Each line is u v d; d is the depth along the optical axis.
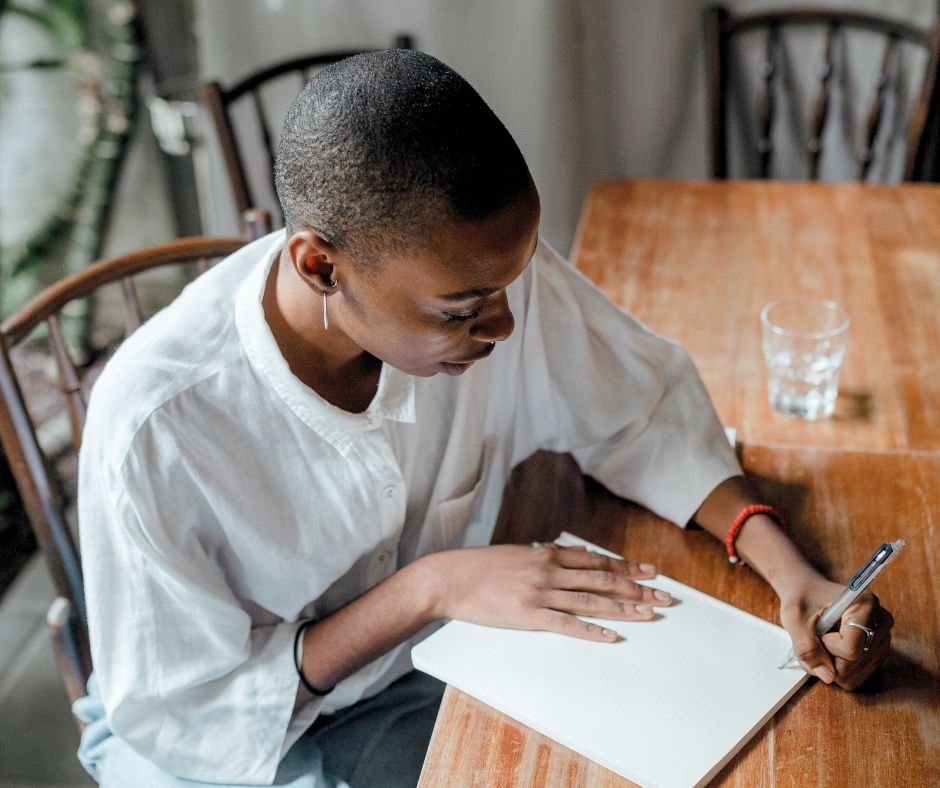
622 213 1.55
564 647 0.78
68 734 1.78
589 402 1.00
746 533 0.87
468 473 1.00
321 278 0.69
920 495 0.94
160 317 0.86
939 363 1.13
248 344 0.80
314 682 0.86
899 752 0.68
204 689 0.85
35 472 1.02
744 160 2.19
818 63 2.03
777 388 1.07
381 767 0.93
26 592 2.14
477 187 0.59
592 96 2.14
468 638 0.80
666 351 1.01
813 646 0.74
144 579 0.81
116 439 0.78
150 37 2.66
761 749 0.69
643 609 0.80
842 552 0.87
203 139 2.35
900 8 1.94
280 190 0.67
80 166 2.75
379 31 2.14
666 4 2.02
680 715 0.71
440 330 0.69
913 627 0.79
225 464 0.81
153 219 2.84
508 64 2.09
